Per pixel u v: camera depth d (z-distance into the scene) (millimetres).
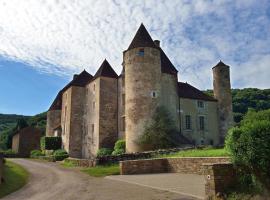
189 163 18781
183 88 41938
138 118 33312
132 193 12641
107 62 43062
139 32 36594
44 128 74625
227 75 43156
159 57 36062
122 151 33250
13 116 115812
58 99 54719
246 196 9539
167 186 13938
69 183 16953
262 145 9359
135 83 34281
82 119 44906
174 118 37344
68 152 42844
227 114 41875
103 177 19422
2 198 12859
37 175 21391
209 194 10242
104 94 40312
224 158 15594
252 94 81875
